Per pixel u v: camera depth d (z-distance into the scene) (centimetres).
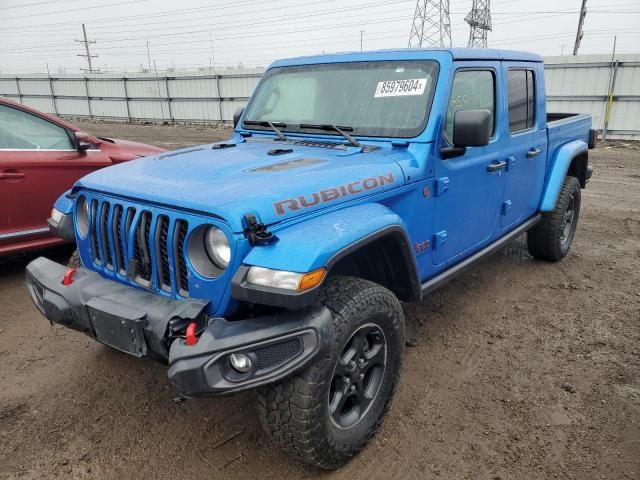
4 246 452
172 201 227
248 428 278
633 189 890
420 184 299
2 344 365
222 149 327
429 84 312
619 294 457
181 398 216
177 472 247
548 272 509
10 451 259
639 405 298
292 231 220
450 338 378
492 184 379
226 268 216
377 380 263
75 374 328
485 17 3653
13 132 455
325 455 232
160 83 2386
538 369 337
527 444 266
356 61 348
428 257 323
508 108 393
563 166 487
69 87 2716
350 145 316
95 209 272
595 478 243
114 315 225
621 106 1478
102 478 243
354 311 230
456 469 250
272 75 389
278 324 206
